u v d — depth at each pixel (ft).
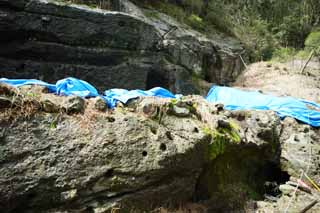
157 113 13.60
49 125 10.99
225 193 15.20
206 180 14.85
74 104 11.82
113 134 11.96
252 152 16.93
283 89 34.04
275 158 18.43
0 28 19.92
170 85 28.53
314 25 57.11
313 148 18.44
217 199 14.73
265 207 14.87
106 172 11.32
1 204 9.59
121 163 11.69
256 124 17.67
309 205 14.83
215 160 14.82
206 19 45.11
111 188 11.40
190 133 13.62
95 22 23.47
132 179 11.79
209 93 27.48
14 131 10.25
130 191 11.85
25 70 21.13
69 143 11.03
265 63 42.37
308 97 31.91
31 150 10.34
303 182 17.06
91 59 23.66
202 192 14.76
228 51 39.37
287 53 49.16
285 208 14.74
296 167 17.80
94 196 11.16
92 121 11.89
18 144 10.18
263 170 18.58
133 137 12.28
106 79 24.23
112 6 29.73
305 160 17.89
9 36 20.54
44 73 21.68
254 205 14.93
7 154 9.90
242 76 40.22
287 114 21.70
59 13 21.93
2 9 19.98
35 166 10.26
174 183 13.08
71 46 22.72
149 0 36.60
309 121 21.20
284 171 18.16
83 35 23.07
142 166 12.00
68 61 22.75
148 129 12.84
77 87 15.05
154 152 12.39
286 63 44.06
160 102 13.92
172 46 29.66
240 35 47.39
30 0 20.75
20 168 10.01
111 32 24.32
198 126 14.23
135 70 25.70
